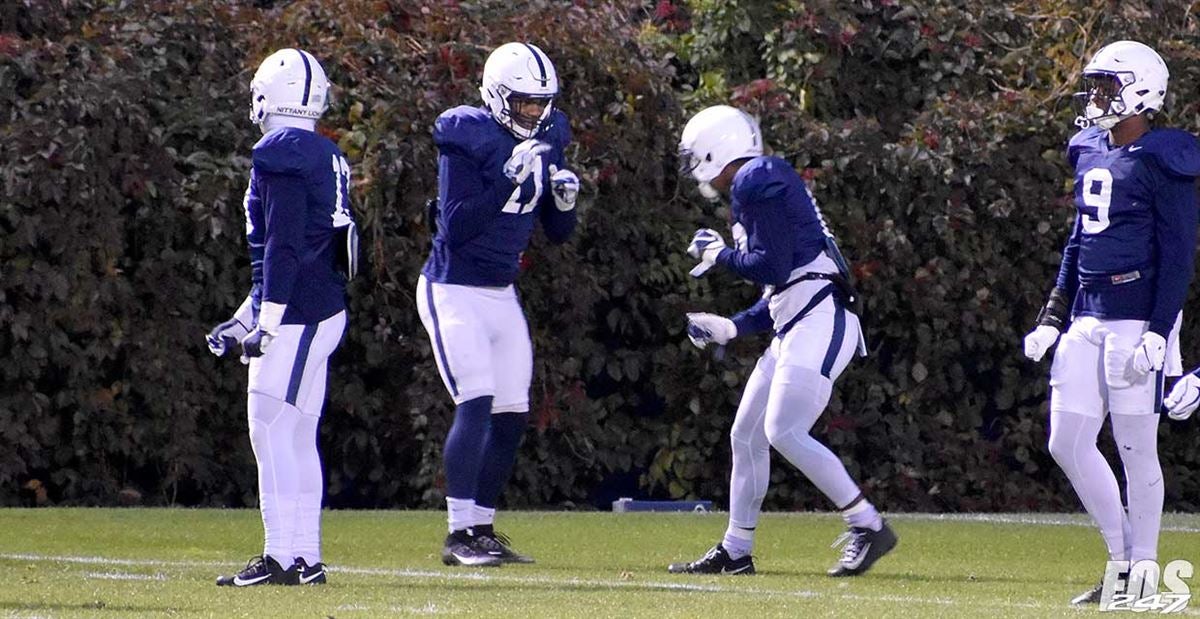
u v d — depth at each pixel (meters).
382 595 22.92
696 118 28.25
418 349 40.50
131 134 38.81
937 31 45.97
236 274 40.28
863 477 43.91
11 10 40.31
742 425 27.56
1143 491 24.16
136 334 39.34
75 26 41.22
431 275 29.22
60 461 39.84
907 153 42.84
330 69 40.72
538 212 29.62
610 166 41.47
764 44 46.53
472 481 28.61
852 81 46.53
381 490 42.25
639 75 42.00
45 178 37.50
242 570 25.36
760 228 26.86
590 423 42.06
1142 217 23.81
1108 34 44.84
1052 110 44.28
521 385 29.38
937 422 44.16
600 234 41.91
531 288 41.16
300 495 24.70
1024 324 44.06
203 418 40.81
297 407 24.50
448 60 40.69
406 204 40.12
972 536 32.03
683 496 43.38
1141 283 23.94
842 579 26.55
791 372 26.97
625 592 23.84
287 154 23.84
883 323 43.66
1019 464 44.97
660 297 43.19
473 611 21.22
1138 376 23.95
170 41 40.66
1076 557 29.58
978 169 43.28
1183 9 46.22
